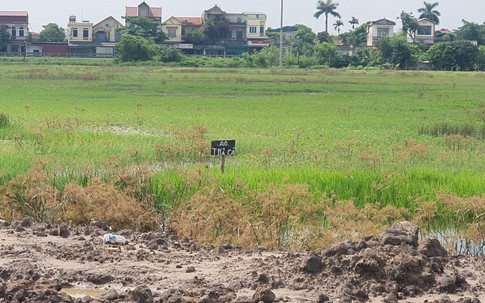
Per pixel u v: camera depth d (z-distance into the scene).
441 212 25.02
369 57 181.38
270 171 30.06
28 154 32.84
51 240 18.12
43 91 87.38
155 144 37.50
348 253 15.39
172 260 16.47
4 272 14.98
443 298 13.72
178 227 21.08
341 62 178.62
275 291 14.27
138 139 41.34
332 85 106.69
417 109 68.06
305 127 51.06
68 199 22.75
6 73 119.88
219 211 21.50
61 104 69.31
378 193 26.91
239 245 19.33
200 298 13.27
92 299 13.29
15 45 194.12
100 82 106.06
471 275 15.52
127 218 21.94
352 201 24.52
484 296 14.44
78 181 26.91
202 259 16.69
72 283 14.91
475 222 23.53
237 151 38.41
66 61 162.88
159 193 24.77
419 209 24.44
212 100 78.12
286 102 76.25
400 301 14.05
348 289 14.12
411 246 15.88
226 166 32.91
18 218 22.55
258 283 14.52
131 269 15.64
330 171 30.66
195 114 61.03
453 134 46.22
